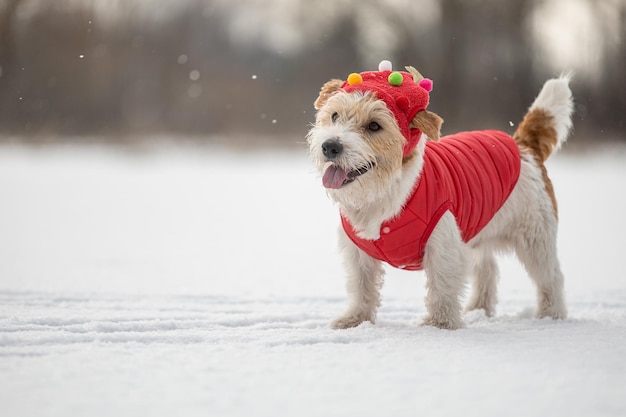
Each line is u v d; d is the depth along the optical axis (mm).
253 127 34000
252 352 3500
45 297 5199
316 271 6855
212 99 34281
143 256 7637
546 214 4895
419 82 4637
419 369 3166
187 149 30094
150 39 34875
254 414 2598
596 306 5301
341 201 4250
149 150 29062
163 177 19000
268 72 35219
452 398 2760
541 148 5230
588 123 30125
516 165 4871
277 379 3012
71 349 3512
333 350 3551
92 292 5453
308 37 36344
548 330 4180
